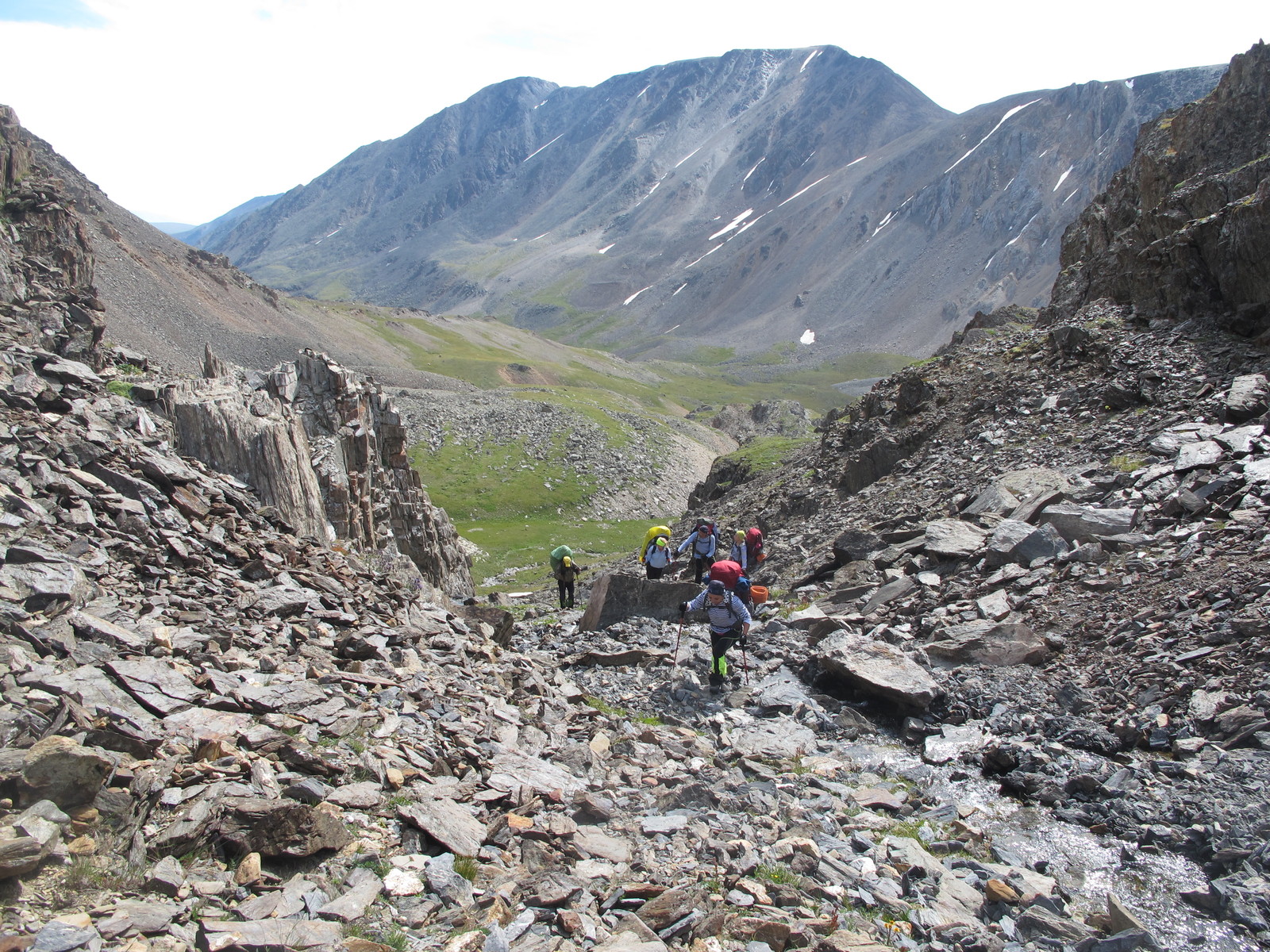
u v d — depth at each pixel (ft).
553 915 21.33
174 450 53.01
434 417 471.62
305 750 26.12
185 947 17.07
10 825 18.12
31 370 48.85
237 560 41.96
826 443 150.30
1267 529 47.16
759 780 35.01
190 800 21.81
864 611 60.29
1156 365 81.82
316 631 38.22
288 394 88.48
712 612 47.62
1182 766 32.73
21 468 37.22
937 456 100.99
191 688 27.22
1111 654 43.11
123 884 18.56
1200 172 107.65
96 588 31.58
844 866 26.37
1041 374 101.24
